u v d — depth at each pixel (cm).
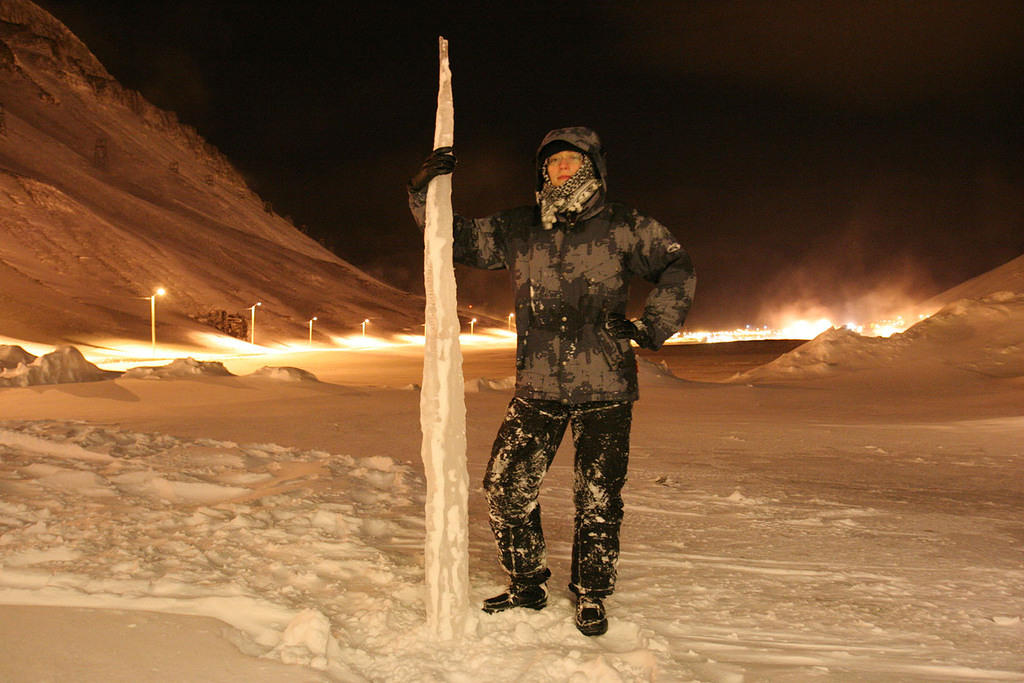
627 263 298
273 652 247
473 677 243
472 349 8988
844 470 749
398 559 355
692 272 290
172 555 342
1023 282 3450
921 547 431
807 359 2339
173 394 1350
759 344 7944
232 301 9800
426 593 272
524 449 298
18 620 266
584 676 236
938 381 2100
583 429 301
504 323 16225
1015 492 635
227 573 322
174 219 13150
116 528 379
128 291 8531
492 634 275
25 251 8275
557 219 298
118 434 695
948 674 254
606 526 292
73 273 8338
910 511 539
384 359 6350
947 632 296
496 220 312
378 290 14562
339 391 1484
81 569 317
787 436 1043
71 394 1303
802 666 257
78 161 14900
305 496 478
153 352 6147
